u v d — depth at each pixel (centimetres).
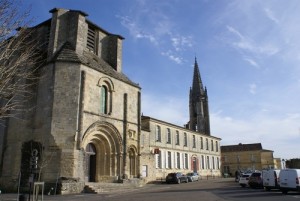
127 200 1622
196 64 8144
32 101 2322
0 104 2008
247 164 7944
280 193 2080
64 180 2052
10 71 1155
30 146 2214
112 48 3062
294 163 4994
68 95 2242
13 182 2205
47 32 2709
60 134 2153
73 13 2573
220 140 6294
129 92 2875
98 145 2520
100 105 2502
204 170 5381
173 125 4478
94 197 1808
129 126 2792
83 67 2367
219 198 1703
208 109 7756
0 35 994
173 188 2667
